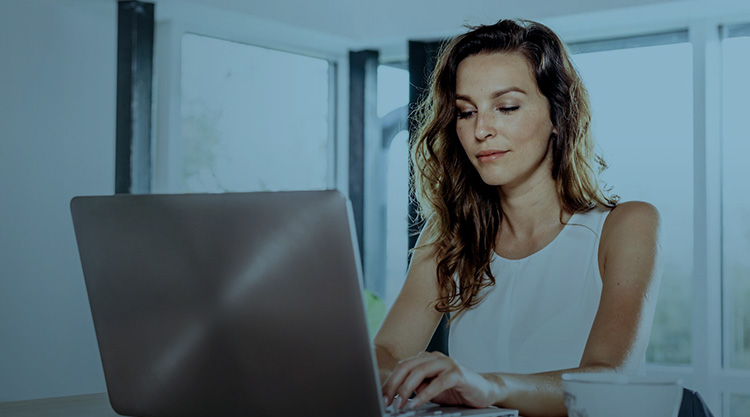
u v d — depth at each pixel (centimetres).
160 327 96
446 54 154
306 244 82
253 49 350
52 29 286
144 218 94
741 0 287
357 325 81
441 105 156
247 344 89
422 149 161
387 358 137
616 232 134
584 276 140
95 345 298
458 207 154
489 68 144
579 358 138
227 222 87
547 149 147
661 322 318
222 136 339
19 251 279
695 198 308
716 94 311
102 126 299
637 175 322
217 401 93
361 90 367
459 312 151
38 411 117
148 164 300
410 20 340
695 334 308
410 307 153
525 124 143
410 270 156
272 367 88
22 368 279
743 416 305
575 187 146
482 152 144
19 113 279
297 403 87
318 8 338
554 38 148
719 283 312
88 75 295
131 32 294
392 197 367
